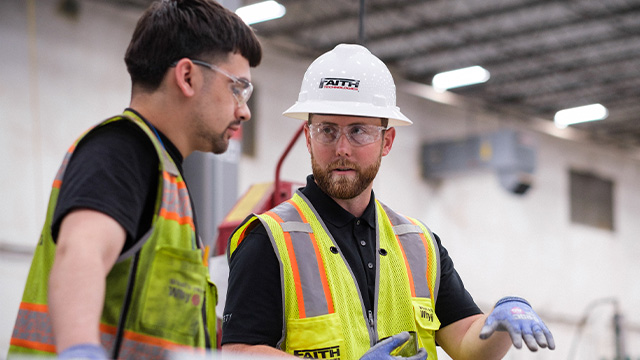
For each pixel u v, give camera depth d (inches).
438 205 495.2
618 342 411.5
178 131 63.7
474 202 518.0
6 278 299.9
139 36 63.7
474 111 539.5
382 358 71.4
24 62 313.3
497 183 534.0
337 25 416.8
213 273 113.5
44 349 58.2
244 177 394.9
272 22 409.1
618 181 641.6
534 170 467.5
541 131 582.9
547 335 70.7
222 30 64.4
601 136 626.2
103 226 53.6
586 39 446.0
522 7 400.8
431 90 508.4
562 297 562.9
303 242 81.0
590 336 576.7
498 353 82.8
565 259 572.1
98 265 52.1
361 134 83.4
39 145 315.0
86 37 336.5
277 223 81.2
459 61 474.0
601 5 399.9
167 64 62.9
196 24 63.4
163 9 64.0
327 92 85.5
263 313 77.2
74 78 329.7
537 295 546.0
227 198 142.3
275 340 77.7
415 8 399.5
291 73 432.8
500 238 528.4
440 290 89.0
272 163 412.2
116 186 55.7
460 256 502.3
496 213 529.3
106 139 57.9
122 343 58.5
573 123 580.7
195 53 63.3
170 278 60.8
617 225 630.5
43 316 58.7
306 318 78.0
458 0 392.8
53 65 323.0
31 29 317.1
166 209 60.6
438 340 89.7
